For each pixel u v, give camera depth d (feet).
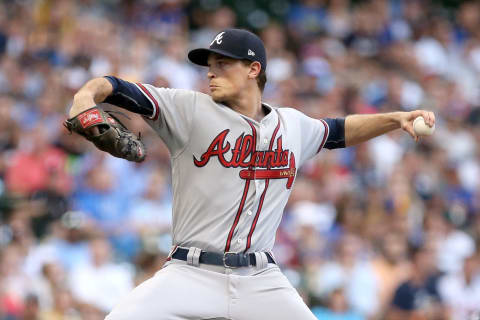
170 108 49.60
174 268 49.96
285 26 199.82
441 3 225.97
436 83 193.67
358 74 186.91
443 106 186.50
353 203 135.33
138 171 128.88
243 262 49.78
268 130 50.75
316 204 134.82
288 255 122.01
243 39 50.72
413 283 118.42
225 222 49.65
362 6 211.00
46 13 163.63
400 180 146.41
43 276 102.63
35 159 123.75
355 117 55.42
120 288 107.86
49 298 101.24
